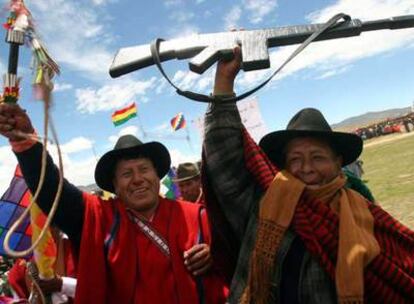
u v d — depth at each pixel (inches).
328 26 75.1
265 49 76.4
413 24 77.9
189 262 103.5
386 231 80.4
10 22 73.5
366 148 1529.3
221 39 78.7
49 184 98.7
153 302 101.0
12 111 80.5
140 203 108.3
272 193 81.4
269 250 78.7
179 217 111.5
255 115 193.5
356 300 70.1
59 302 121.1
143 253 104.8
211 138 86.7
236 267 84.8
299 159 83.8
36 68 71.2
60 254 132.0
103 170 114.3
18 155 95.1
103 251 103.2
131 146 109.3
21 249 119.8
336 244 76.0
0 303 137.8
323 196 81.4
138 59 78.1
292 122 86.9
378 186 549.6
